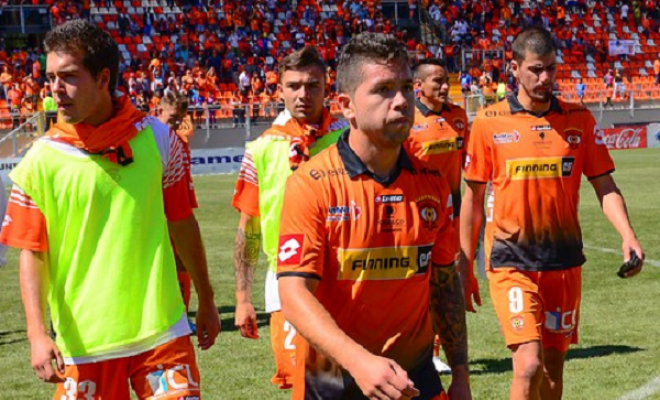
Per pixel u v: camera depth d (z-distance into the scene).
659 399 6.52
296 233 3.23
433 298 3.53
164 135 4.07
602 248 13.63
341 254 3.29
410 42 40.81
